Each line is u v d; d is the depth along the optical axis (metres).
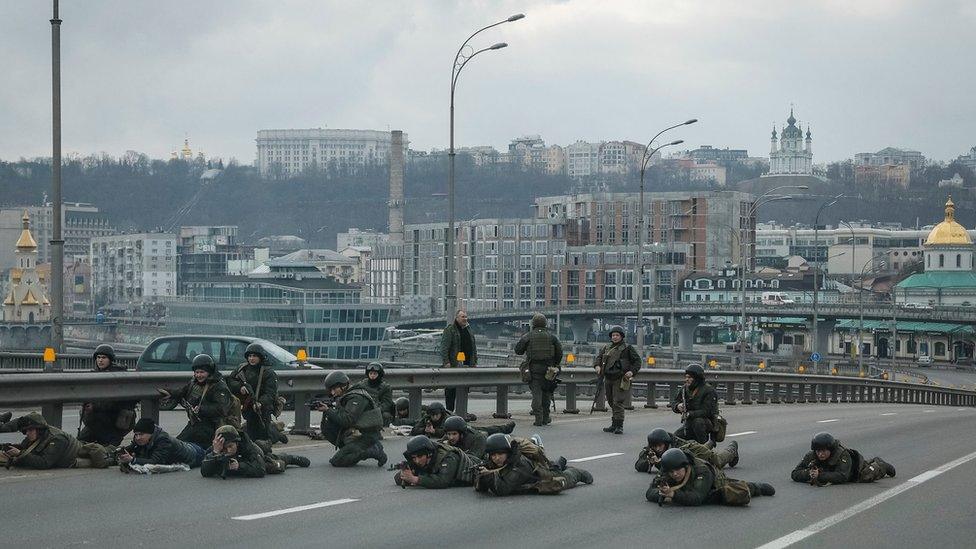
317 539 13.35
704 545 13.45
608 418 32.75
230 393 19.55
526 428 28.89
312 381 24.86
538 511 15.67
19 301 186.50
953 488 18.67
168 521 14.27
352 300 121.56
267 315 116.44
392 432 25.12
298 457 19.69
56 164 34.41
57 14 33.91
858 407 52.41
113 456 19.02
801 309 169.00
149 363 33.78
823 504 16.75
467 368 29.62
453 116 48.59
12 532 13.42
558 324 127.44
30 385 18.61
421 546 13.08
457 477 17.61
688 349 180.88
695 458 16.58
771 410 43.25
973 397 105.12
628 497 17.05
